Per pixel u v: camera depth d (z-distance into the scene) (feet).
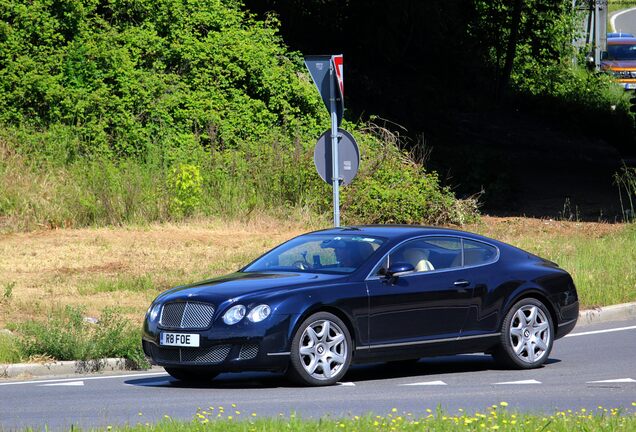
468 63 409.28
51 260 163.43
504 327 101.35
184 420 73.92
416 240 99.66
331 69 127.75
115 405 84.58
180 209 202.28
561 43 475.31
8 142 212.84
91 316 126.82
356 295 93.76
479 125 368.48
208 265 162.91
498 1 413.59
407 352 96.32
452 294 98.53
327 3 344.08
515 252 105.29
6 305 130.93
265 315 89.92
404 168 227.81
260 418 72.95
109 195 197.57
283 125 247.91
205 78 247.50
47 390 94.48
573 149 357.82
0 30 231.71
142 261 164.96
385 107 335.06
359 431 65.67
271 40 264.93
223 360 89.92
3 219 188.34
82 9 241.55
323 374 92.63
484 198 256.11
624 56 504.84
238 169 217.97
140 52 244.83
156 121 231.91
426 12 365.61
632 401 83.46
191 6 258.78
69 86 230.48
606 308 138.31
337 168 128.88
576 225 220.84
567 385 91.97
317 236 102.99
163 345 92.99
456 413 78.13
